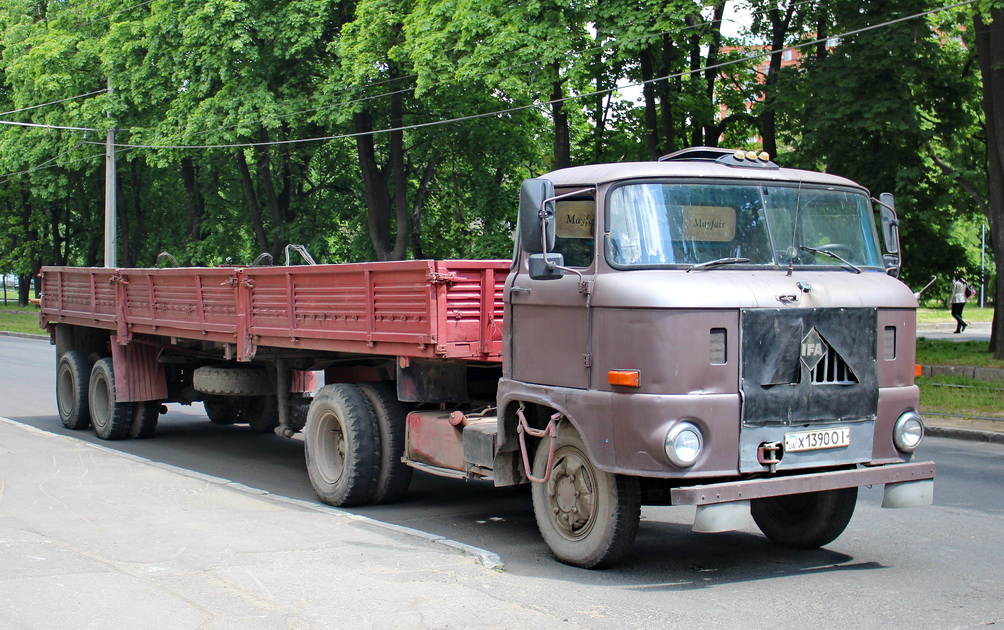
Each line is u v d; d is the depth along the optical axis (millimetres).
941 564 6734
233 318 10234
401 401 8680
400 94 28109
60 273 14453
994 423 13664
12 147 37188
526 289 6820
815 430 6145
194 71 29438
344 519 7852
